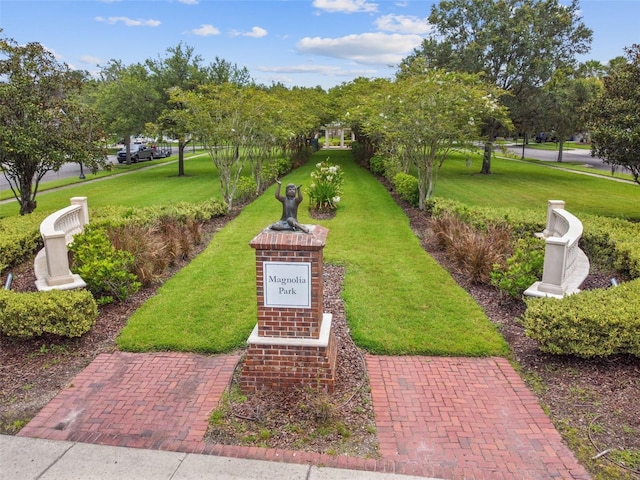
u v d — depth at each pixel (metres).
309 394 4.30
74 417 4.16
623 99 11.57
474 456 3.68
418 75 13.53
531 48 22.38
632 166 11.61
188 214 11.09
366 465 3.57
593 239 8.49
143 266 7.33
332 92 32.41
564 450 3.74
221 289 7.07
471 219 10.18
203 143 13.69
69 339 5.50
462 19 24.00
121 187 20.55
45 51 11.94
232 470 3.52
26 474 3.49
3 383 4.69
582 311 4.88
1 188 21.53
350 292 6.94
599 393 4.46
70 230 8.69
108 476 3.47
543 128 24.36
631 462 3.57
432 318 6.05
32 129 11.36
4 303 5.34
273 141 19.23
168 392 4.53
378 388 4.58
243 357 5.10
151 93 22.62
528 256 6.68
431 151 12.98
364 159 27.59
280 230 4.38
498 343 5.39
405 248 9.46
